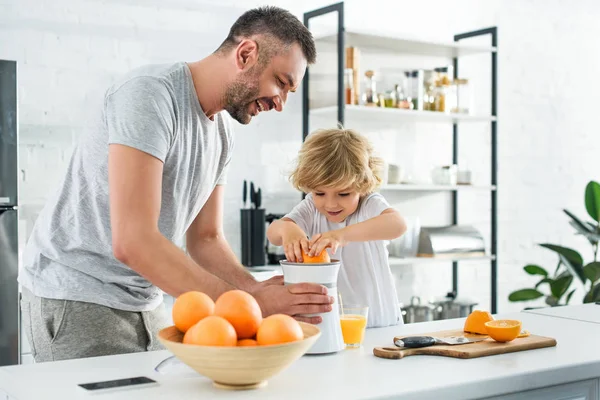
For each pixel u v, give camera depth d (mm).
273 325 1133
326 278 1429
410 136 4074
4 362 2707
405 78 3805
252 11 1692
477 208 4297
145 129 1521
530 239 4500
